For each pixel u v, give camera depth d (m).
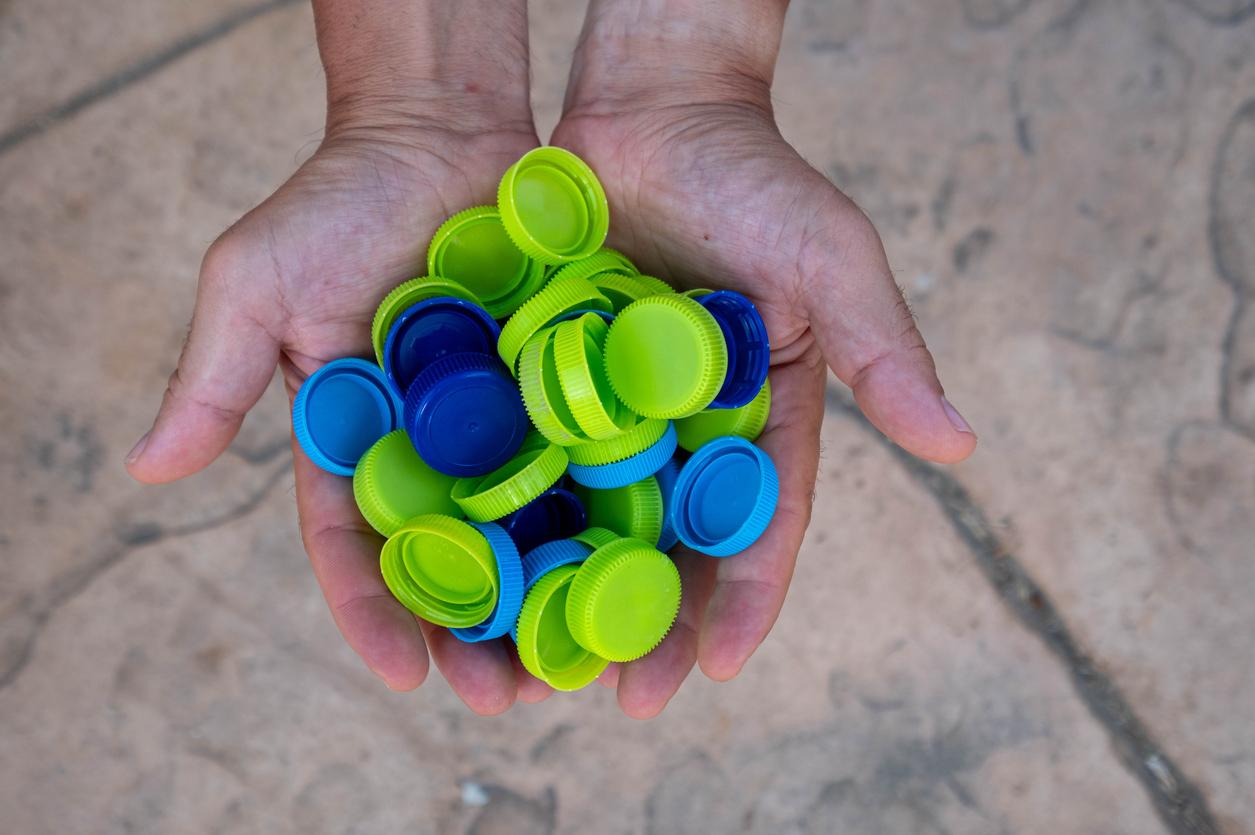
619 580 0.47
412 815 0.63
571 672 0.49
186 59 0.69
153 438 0.51
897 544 0.66
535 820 0.64
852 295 0.49
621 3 0.55
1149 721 0.65
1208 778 0.64
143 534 0.65
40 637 0.65
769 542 0.50
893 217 0.68
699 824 0.64
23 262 0.67
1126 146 0.69
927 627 0.65
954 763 0.64
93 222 0.67
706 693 0.64
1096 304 0.68
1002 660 0.65
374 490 0.49
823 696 0.65
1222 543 0.66
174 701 0.64
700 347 0.47
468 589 0.49
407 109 0.54
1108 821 0.64
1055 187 0.68
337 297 0.52
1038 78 0.69
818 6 0.69
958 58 0.69
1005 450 0.67
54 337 0.67
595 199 0.52
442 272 0.52
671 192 0.52
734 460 0.50
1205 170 0.68
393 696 0.64
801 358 0.53
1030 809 0.64
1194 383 0.67
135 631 0.65
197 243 0.68
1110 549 0.66
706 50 0.54
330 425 0.51
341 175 0.52
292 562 0.65
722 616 0.49
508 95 0.56
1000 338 0.67
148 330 0.67
